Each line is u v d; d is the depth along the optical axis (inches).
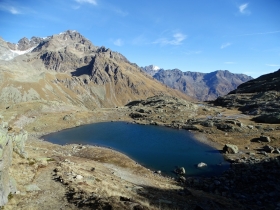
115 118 4958.2
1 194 711.7
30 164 1195.3
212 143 2874.0
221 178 1745.8
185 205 1018.7
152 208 829.2
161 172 1958.7
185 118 4534.9
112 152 2464.3
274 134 2834.6
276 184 1489.9
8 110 4379.9
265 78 7623.0
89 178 1170.6
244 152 2389.3
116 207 722.2
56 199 827.4
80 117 4626.0
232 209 1089.4
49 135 3432.6
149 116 4849.9
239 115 4458.7
